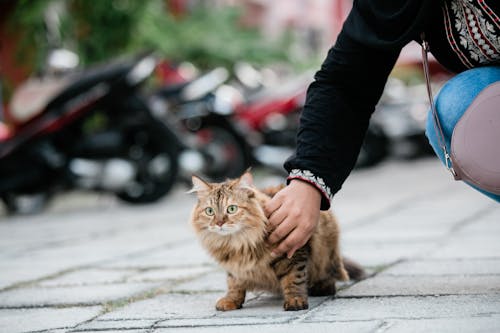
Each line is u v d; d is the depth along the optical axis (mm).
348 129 2934
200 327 2799
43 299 3635
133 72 8180
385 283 3520
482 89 2781
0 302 3607
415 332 2480
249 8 20172
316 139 2898
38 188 8172
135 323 2965
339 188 2943
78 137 8117
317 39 25219
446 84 2934
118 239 5953
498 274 3549
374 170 13148
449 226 5672
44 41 11133
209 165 9328
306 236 2871
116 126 8234
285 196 2881
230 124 9727
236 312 3062
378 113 13359
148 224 6887
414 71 15406
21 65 11391
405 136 14664
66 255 5223
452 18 2756
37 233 6609
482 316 2645
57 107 7984
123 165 8141
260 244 3014
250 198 3041
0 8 11750
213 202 3066
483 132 2709
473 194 8188
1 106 11656
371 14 2797
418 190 9109
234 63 14398
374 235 5414
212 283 3834
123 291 3748
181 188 10570
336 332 2553
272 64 16000
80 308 3383
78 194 10297
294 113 11258
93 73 8148
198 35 14133
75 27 11617
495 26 2654
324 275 3314
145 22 12219
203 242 3160
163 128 8375
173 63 11594
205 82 9836
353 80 2922
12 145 7895
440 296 3098
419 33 2744
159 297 3543
